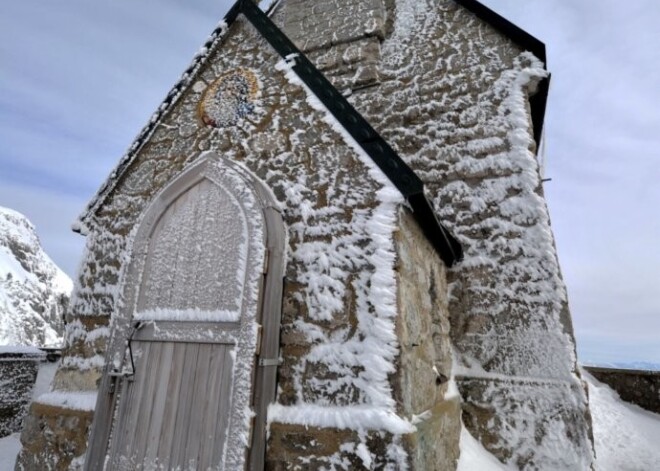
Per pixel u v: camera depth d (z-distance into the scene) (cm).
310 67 365
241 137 370
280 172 339
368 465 231
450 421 339
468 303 438
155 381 303
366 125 322
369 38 615
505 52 526
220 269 311
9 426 789
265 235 306
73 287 416
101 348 370
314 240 305
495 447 385
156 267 338
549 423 376
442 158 504
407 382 261
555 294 409
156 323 317
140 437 292
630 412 655
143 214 359
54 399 369
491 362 413
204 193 344
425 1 613
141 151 419
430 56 568
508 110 494
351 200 303
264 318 286
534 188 450
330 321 279
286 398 273
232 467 253
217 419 270
